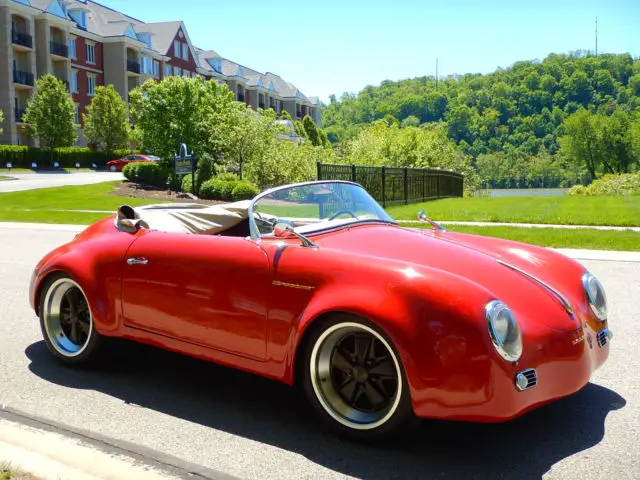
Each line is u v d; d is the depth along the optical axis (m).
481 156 143.62
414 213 17.09
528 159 152.88
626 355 4.55
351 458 3.00
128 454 3.03
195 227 4.43
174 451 3.07
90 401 3.74
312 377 3.22
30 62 52.69
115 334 4.05
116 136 54.25
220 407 3.66
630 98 166.38
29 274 8.20
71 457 2.95
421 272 2.99
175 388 3.98
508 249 3.97
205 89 36.00
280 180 28.55
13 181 34.62
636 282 7.19
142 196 28.58
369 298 2.95
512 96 178.00
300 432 3.31
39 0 54.56
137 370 4.32
